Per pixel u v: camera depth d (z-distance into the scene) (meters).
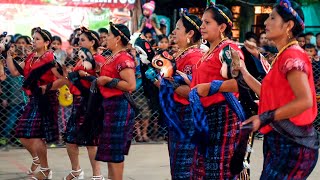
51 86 5.30
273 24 3.03
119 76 4.65
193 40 4.20
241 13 10.95
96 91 4.76
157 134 7.80
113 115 4.67
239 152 3.05
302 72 2.81
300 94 2.78
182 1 10.07
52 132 5.44
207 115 3.72
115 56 4.68
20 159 6.59
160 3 10.07
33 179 5.55
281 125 2.95
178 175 4.20
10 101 7.07
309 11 10.83
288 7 2.98
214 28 3.73
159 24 8.91
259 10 10.91
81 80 5.13
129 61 4.62
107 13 9.25
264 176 3.07
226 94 3.66
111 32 4.68
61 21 9.05
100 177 5.38
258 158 6.85
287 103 2.84
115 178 4.77
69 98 7.06
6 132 7.16
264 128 3.06
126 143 4.77
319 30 10.83
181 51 4.25
